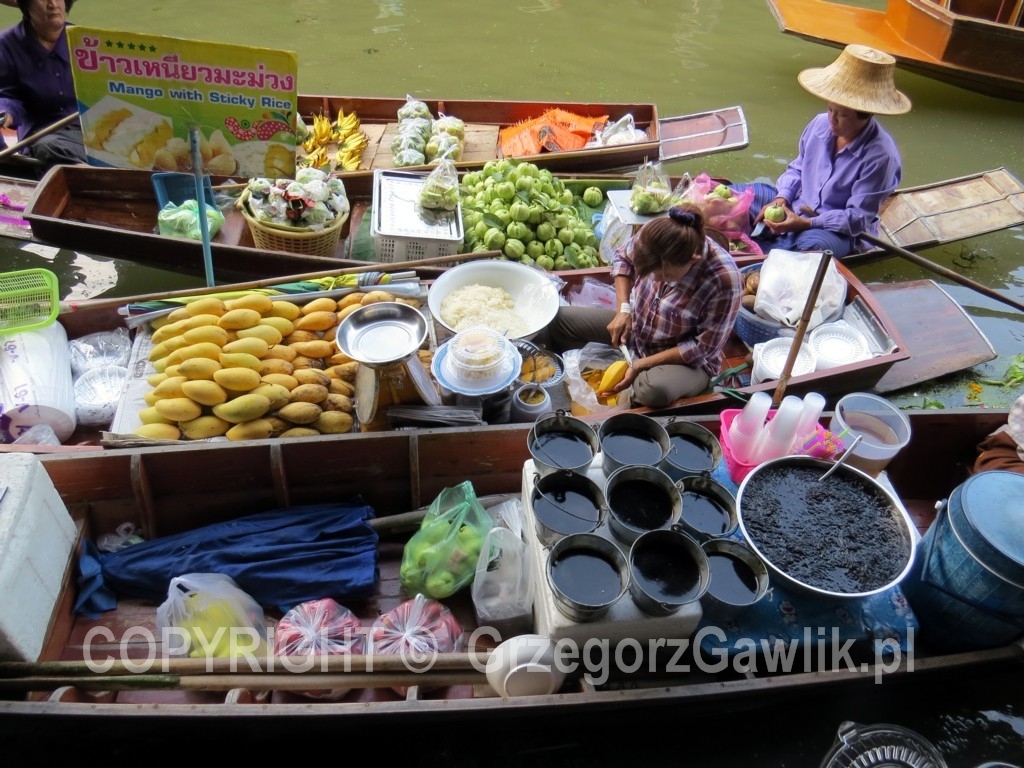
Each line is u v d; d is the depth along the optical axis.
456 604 2.97
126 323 3.87
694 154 5.64
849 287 4.39
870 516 2.61
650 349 3.70
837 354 4.03
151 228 4.94
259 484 3.11
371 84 7.38
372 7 8.98
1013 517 2.54
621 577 2.38
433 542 2.90
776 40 8.93
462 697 2.68
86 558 2.90
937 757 2.52
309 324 3.61
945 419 3.38
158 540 2.97
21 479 2.54
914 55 7.48
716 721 2.83
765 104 7.58
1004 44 7.20
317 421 3.34
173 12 8.44
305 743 2.64
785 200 5.17
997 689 2.98
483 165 5.34
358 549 3.00
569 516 2.56
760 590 2.40
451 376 3.24
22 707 2.24
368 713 2.31
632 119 5.79
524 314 4.13
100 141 3.42
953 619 2.68
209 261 3.87
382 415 3.25
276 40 8.05
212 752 2.64
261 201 4.49
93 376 3.68
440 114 5.97
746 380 4.25
